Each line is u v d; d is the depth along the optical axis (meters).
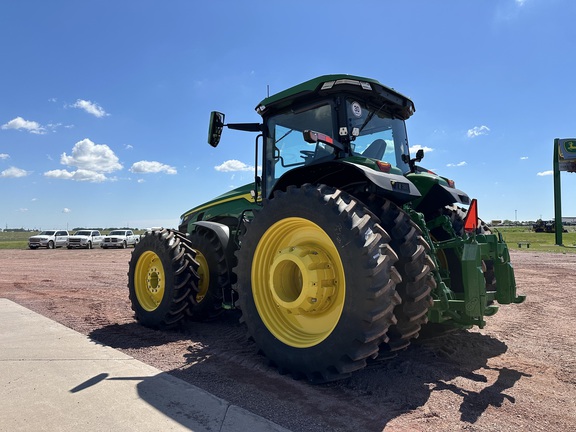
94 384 3.11
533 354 3.91
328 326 3.37
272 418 2.62
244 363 3.71
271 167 4.70
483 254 3.51
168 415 2.61
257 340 3.62
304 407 2.78
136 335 4.79
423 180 4.23
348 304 2.99
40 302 6.93
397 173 4.39
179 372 3.47
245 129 4.82
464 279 3.18
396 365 3.57
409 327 3.27
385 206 3.47
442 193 4.26
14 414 2.63
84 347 4.11
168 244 5.02
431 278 3.26
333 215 3.14
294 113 4.45
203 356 3.94
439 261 4.32
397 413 2.69
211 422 2.52
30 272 12.24
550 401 2.87
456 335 4.54
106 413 2.64
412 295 3.20
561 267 11.82
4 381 3.18
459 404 2.82
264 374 3.43
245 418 2.58
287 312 3.64
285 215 3.49
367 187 3.64
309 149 4.27
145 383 3.13
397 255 3.26
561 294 7.31
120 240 32.69
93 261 17.12
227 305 5.03
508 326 4.98
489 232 4.54
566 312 5.82
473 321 3.67
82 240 31.23
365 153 4.26
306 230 3.58
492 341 4.32
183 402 2.80
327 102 4.16
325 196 3.25
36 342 4.29
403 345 3.32
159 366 3.64
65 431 2.41
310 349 3.19
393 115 4.79
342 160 3.67
